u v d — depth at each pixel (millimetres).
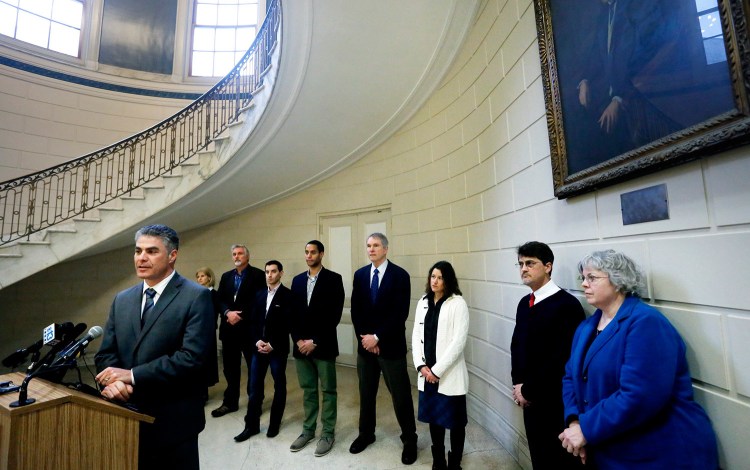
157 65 5910
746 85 759
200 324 1274
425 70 2867
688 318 972
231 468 1989
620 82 1147
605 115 1223
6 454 798
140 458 1151
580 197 1448
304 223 4754
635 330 943
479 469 1931
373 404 2230
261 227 5000
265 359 2504
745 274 828
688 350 970
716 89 840
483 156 2420
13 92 4773
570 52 1419
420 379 1910
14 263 3338
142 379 1117
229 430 2482
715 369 896
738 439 834
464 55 2686
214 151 3670
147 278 1299
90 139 5254
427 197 3299
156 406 1203
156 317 1268
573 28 1398
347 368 4211
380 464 2014
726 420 864
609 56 1199
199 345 1243
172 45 6043
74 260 4770
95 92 5375
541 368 1328
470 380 2678
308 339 2270
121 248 4984
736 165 850
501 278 2193
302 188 4734
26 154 4785
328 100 3119
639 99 1069
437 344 1870
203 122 5578
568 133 1445
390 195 3883
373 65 2770
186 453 1238
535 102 1777
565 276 1551
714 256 902
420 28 2447
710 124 839
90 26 5500
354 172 4355
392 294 2176
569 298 1363
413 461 2018
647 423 892
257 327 2518
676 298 1011
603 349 1016
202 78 6059
